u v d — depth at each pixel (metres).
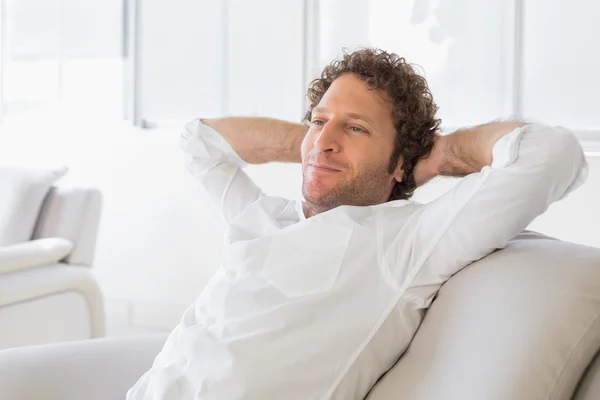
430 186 2.83
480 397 0.86
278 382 1.00
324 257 1.06
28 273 2.37
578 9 2.62
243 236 1.22
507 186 0.98
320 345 1.02
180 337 1.12
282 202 1.25
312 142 1.20
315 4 3.16
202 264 3.46
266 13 3.31
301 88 3.21
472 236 1.01
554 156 0.98
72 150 3.85
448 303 1.01
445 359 0.95
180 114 3.60
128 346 1.32
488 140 1.09
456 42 2.88
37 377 1.19
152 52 3.65
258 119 1.41
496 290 0.96
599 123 2.59
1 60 4.01
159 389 1.07
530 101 2.74
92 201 2.63
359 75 1.18
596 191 2.57
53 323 2.42
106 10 3.74
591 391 0.84
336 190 1.16
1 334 2.25
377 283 1.05
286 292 1.06
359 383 1.03
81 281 2.53
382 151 1.17
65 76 3.87
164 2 3.60
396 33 3.00
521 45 2.74
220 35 3.45
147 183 3.62
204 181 1.41
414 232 1.05
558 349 0.87
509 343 0.89
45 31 3.90
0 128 4.03
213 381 1.03
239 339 1.04
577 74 2.63
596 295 0.90
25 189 2.53
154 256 3.60
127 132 3.69
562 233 2.63
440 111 2.93
